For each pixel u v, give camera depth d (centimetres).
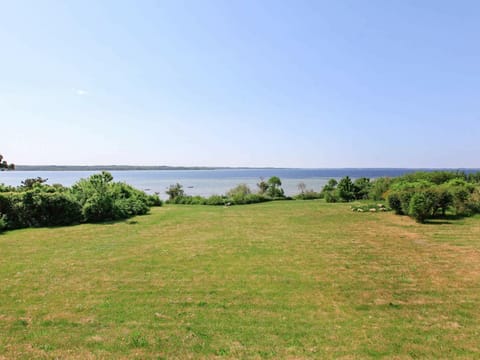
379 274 544
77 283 500
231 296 447
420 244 770
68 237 881
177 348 310
